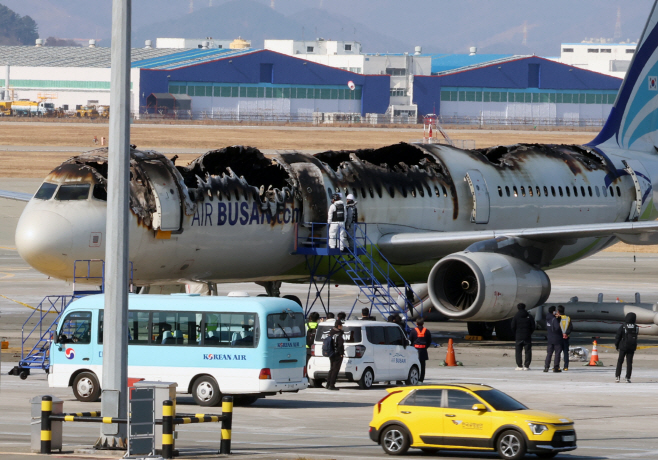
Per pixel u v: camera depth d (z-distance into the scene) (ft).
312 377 358.23
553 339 401.70
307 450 234.79
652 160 635.66
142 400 218.59
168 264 405.18
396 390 237.66
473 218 524.11
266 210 436.35
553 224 562.25
